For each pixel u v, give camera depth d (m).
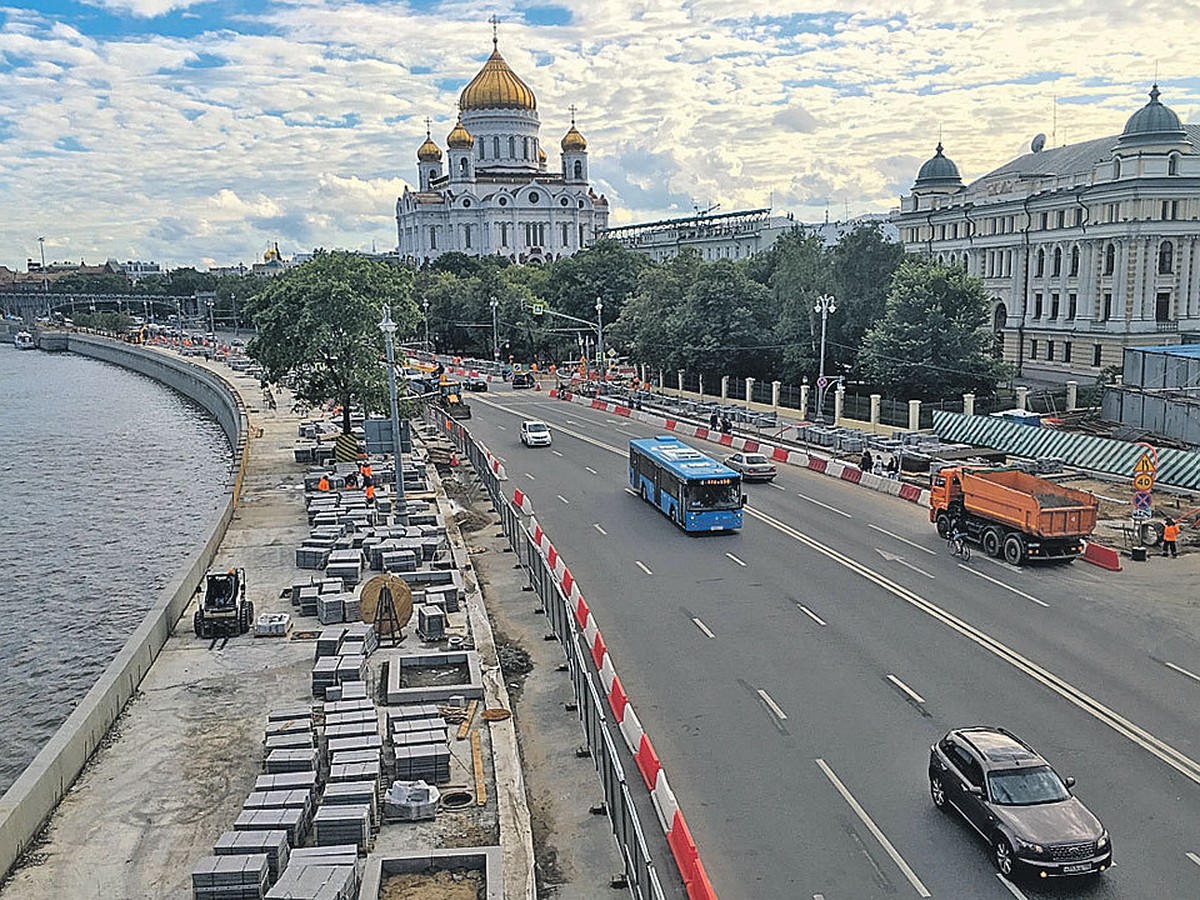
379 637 27.61
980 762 17.62
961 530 37.03
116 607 43.19
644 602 31.11
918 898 16.08
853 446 60.50
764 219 174.50
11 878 16.69
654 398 89.44
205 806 18.98
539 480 52.56
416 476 50.44
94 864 17.09
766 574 33.88
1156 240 77.56
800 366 78.00
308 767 19.19
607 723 22.38
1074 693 23.66
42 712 32.94
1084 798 18.89
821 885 16.50
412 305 60.03
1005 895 16.06
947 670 25.14
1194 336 78.38
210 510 60.84
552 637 28.30
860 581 32.84
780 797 19.27
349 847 16.38
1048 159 97.62
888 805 18.91
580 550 37.66
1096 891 16.09
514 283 135.50
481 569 35.53
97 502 63.59
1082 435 52.34
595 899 16.44
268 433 69.69
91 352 197.50
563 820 18.73
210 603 28.48
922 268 70.25
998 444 57.03
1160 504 44.19
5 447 86.44
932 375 67.00
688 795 19.39
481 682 23.92
